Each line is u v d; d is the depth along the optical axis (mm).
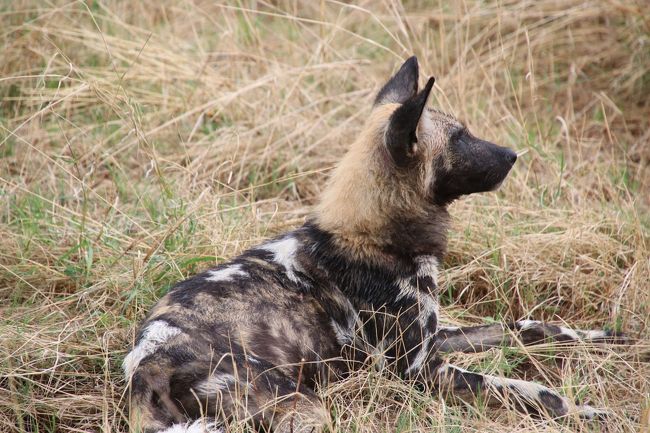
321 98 12562
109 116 12125
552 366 8688
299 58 13617
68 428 7469
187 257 9344
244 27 14094
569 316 9594
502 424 7648
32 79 12531
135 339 7238
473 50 13711
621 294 9375
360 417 7391
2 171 11062
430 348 8102
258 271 7812
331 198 8227
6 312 8773
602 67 14539
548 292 9781
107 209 10352
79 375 8055
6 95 12430
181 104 12250
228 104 12328
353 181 8133
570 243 10133
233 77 13023
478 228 10328
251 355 7102
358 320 7996
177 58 12812
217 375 6824
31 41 12766
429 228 8266
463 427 7348
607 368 8391
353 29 14969
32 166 11227
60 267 9391
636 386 8273
